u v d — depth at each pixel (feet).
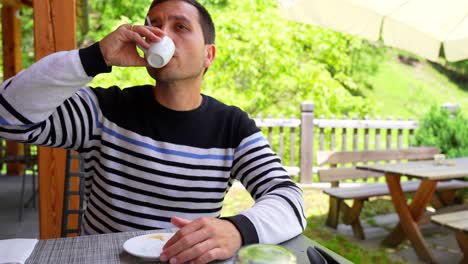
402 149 16.81
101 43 3.67
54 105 3.66
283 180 4.31
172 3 4.23
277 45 24.06
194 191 4.44
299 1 13.58
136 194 4.34
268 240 3.41
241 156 4.61
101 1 31.81
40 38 8.12
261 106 24.82
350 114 25.23
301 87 24.47
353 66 42.98
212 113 4.66
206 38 4.41
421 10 13.00
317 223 14.79
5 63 20.52
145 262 3.05
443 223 9.46
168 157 4.37
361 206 13.23
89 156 4.52
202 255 3.04
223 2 28.07
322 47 25.07
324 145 21.15
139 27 3.74
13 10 20.38
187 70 4.20
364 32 13.48
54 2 8.12
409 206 12.17
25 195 16.46
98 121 4.37
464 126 18.52
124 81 21.12
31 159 14.55
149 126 4.39
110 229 4.36
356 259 11.48
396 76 48.49
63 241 3.45
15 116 3.57
